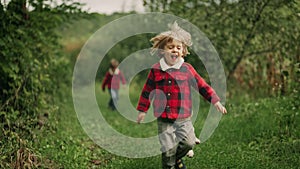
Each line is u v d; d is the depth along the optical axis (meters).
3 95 8.62
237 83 12.83
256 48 11.38
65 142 7.83
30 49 9.21
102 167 6.59
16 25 8.79
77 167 6.43
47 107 9.92
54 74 11.66
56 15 9.47
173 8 11.34
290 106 8.01
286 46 10.10
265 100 10.45
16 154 6.05
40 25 9.40
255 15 10.36
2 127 7.07
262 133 8.35
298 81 8.13
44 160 6.60
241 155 6.89
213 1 11.03
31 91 8.93
